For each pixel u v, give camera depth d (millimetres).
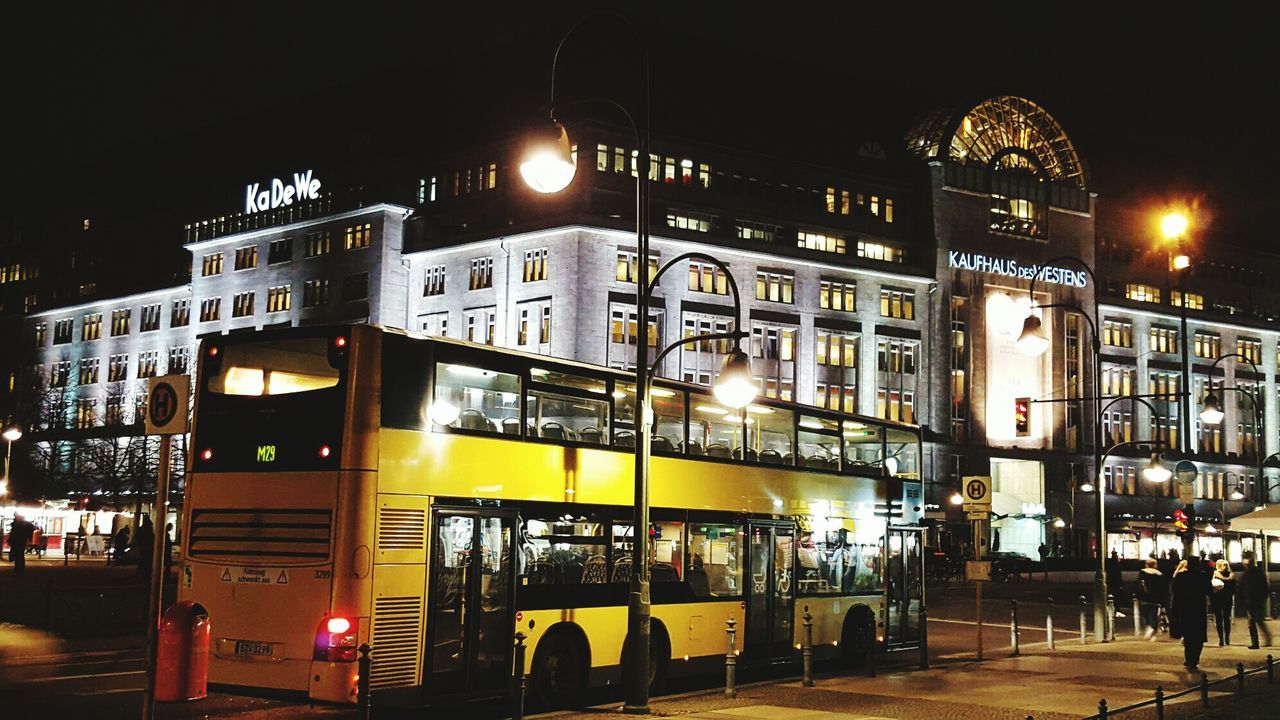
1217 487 109938
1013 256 98812
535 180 17375
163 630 11484
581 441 18500
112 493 80000
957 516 92000
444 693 15633
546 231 79750
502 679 16641
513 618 16875
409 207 88375
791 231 88750
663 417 20422
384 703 14844
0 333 123500
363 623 14695
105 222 116250
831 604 23844
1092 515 100188
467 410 16609
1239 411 113312
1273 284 119000
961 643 32125
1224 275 115375
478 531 16422
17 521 42781
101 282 114688
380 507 15070
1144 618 42219
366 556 14828
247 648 15039
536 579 17406
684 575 20250
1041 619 41750
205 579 15484
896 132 98812
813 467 23766
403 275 88500
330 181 92688
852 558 24703
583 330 78125
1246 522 31719
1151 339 107750
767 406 22672
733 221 86250
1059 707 18438
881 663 25938
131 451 79812
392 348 15570
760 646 21766
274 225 95312
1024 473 98000
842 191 92500
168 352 104375
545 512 17625
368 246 88500
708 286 84125
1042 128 102250
